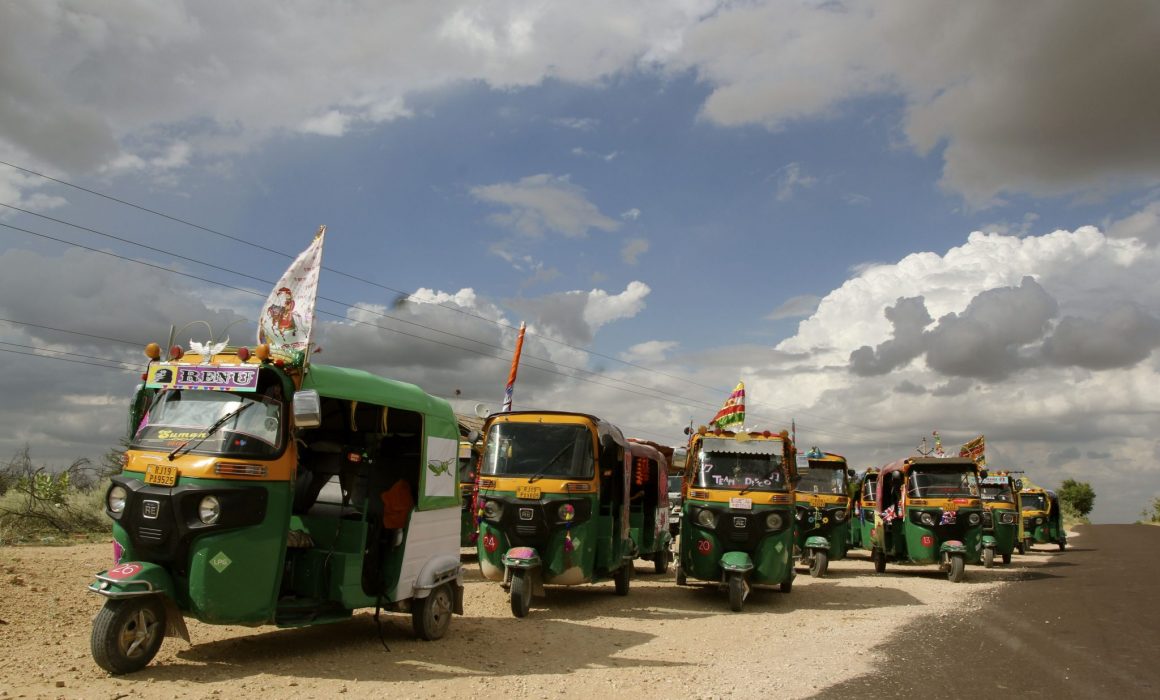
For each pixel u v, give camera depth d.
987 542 19.97
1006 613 12.23
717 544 13.24
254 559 7.13
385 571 8.73
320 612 8.05
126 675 6.82
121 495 7.19
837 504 19.00
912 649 9.27
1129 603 13.25
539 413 12.81
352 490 8.90
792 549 13.70
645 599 13.62
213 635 8.72
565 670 7.92
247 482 7.13
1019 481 24.11
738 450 13.81
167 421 7.51
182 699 6.18
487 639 9.41
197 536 6.91
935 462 17.83
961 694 7.11
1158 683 7.53
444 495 9.52
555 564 11.88
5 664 7.06
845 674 7.91
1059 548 29.41
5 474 19.89
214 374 7.55
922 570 20.36
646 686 7.34
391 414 9.52
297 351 7.75
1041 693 7.15
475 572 16.00
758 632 10.48
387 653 8.29
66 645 7.95
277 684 6.78
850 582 16.77
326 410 9.17
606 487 13.39
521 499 12.04
